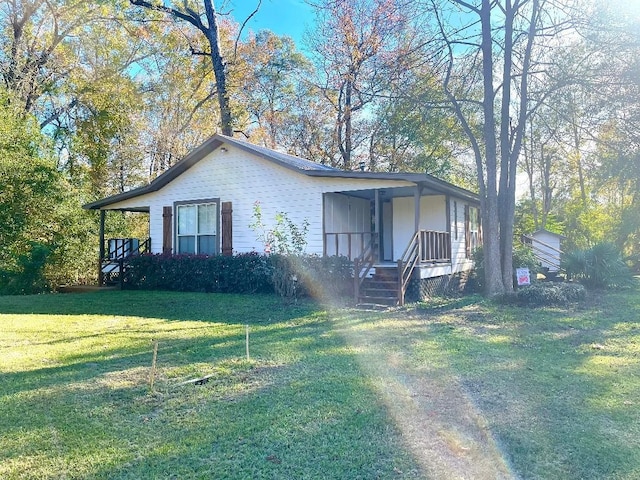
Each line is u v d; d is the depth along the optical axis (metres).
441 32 12.71
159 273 13.70
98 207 15.38
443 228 13.71
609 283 13.09
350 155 24.27
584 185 26.69
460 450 3.22
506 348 6.17
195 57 26.02
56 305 10.40
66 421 3.73
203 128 26.27
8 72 20.02
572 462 3.06
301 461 3.07
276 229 11.62
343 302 10.38
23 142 15.11
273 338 6.78
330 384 4.62
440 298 11.51
